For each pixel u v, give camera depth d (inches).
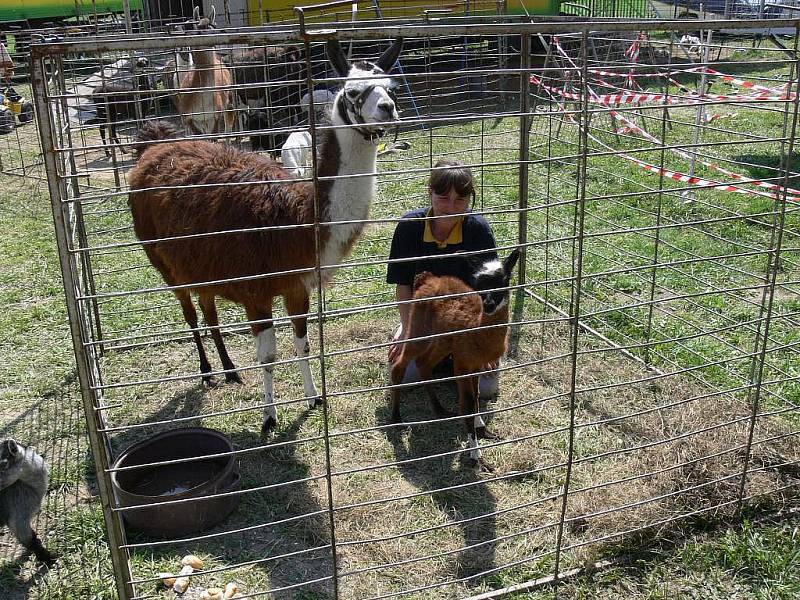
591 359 205.5
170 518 136.5
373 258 282.2
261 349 170.4
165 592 125.1
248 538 139.6
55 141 103.1
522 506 123.3
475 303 151.7
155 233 185.6
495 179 359.3
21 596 125.4
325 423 104.0
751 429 137.5
